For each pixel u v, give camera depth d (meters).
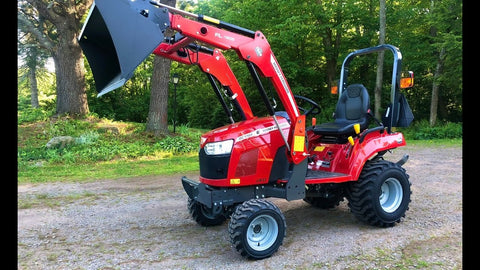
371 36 16.81
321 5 16.17
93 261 3.63
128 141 12.52
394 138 4.79
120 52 2.90
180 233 4.45
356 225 4.56
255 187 3.91
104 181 7.68
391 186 4.54
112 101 23.48
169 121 26.42
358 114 4.76
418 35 16.95
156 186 7.13
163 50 4.14
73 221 4.95
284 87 3.83
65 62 14.74
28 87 31.14
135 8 3.08
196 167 9.24
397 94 4.75
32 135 12.62
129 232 4.50
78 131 13.10
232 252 3.82
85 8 15.00
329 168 4.55
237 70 18.03
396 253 3.63
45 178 8.01
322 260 3.52
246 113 4.48
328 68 18.06
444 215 4.78
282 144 3.96
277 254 3.71
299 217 4.96
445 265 3.33
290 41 15.69
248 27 17.25
